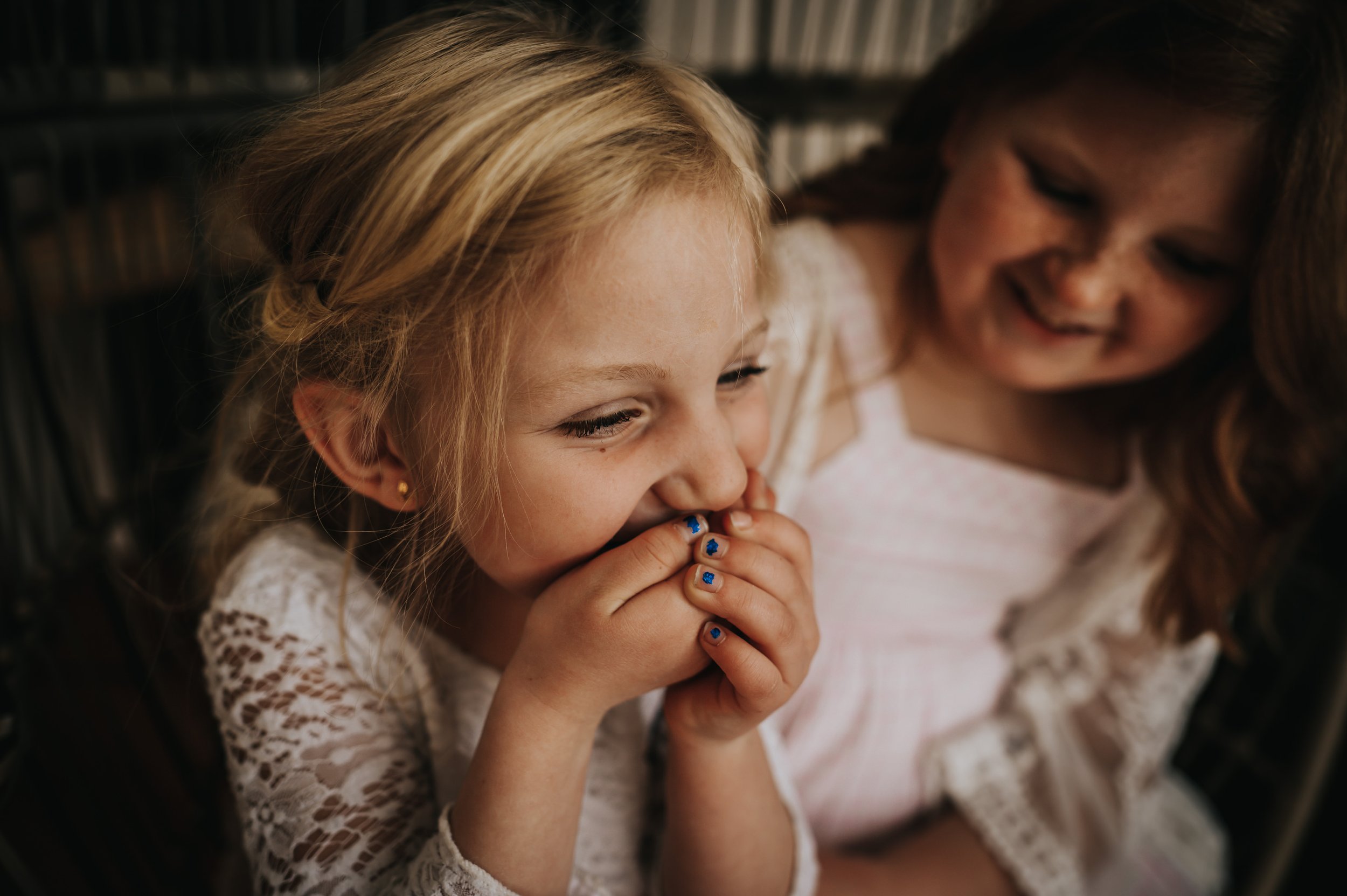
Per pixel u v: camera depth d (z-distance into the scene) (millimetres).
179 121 940
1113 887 957
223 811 879
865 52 1434
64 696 805
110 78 924
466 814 539
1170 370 882
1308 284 697
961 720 985
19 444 994
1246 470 899
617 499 482
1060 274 707
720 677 561
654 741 709
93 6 880
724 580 498
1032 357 762
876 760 939
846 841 947
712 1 1398
